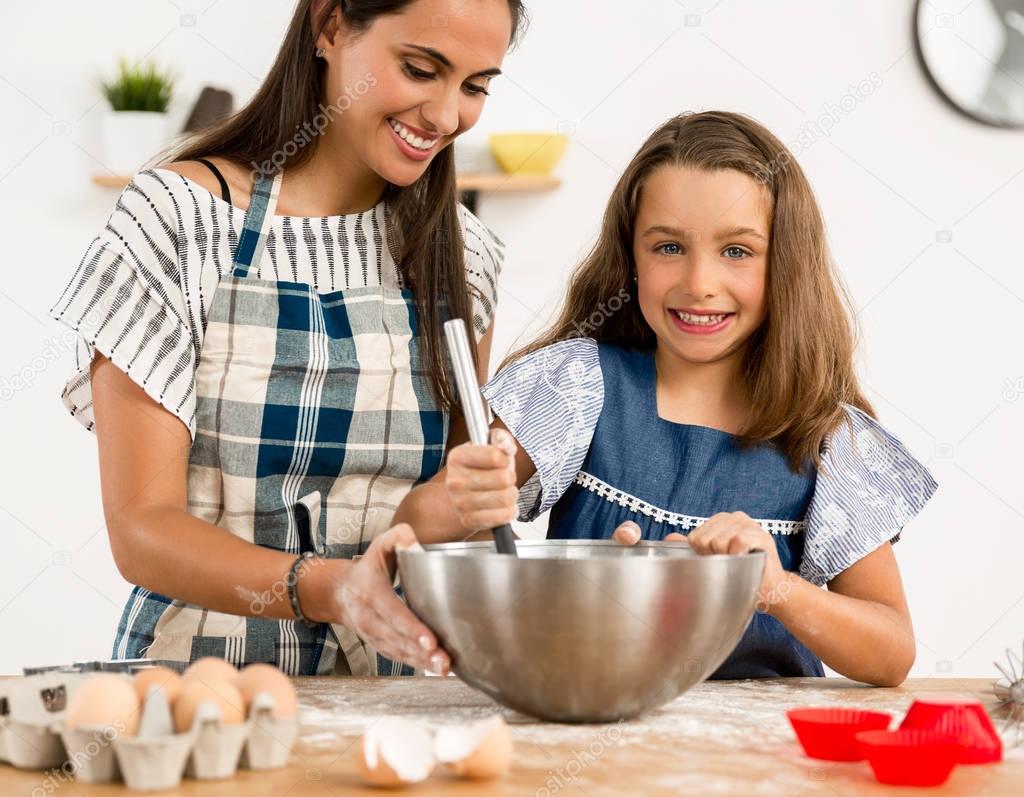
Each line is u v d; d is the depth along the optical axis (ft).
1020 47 9.00
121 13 9.37
